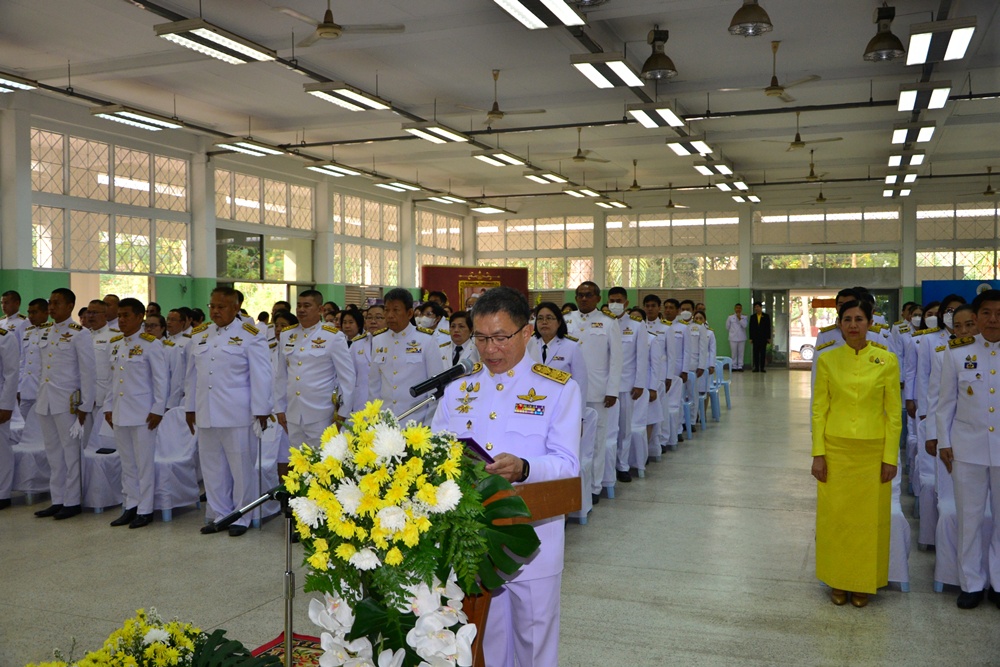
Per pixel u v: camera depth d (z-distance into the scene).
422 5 8.29
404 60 10.23
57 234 12.16
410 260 20.81
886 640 3.65
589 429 5.81
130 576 4.64
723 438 9.71
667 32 8.48
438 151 16.23
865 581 4.02
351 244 18.92
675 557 4.95
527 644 2.32
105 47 9.64
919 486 5.58
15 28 8.96
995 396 3.95
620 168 18.16
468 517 1.78
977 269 19.88
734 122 13.67
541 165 17.70
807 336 21.45
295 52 9.61
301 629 3.81
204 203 14.48
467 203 19.66
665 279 22.38
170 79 11.02
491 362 2.41
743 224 21.55
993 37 9.20
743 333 20.78
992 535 4.07
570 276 23.27
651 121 10.96
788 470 7.67
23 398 6.92
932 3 8.22
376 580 1.70
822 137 14.54
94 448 6.60
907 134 12.30
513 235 23.77
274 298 16.94
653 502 6.42
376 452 1.71
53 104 11.70
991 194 18.08
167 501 5.99
